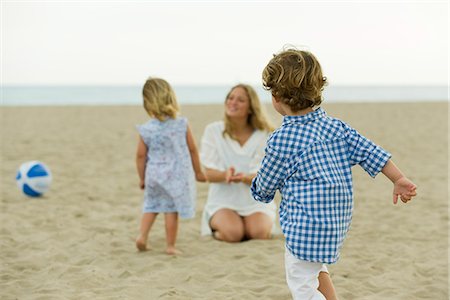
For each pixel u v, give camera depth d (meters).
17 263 4.92
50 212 6.82
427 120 19.28
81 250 5.32
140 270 4.75
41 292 4.21
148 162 5.28
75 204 7.30
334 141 3.08
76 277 4.55
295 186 3.04
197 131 15.52
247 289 4.25
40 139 14.00
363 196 7.86
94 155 11.59
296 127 3.07
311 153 3.01
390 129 16.39
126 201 7.56
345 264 4.90
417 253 5.27
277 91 3.08
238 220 5.64
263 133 5.78
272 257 5.00
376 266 4.86
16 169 9.85
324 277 3.21
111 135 15.05
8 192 7.96
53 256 5.10
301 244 2.97
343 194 3.02
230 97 5.64
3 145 12.83
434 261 5.00
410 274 4.65
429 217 6.70
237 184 5.77
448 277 4.58
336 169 3.03
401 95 60.59
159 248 5.43
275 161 3.08
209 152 5.77
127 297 4.09
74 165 10.34
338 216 3.01
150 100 5.22
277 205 7.46
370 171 3.08
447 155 11.73
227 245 5.45
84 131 15.92
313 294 3.05
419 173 9.68
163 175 5.18
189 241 5.66
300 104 3.07
